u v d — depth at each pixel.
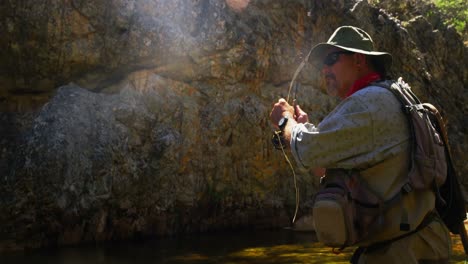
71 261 4.86
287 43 7.62
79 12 6.11
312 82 7.85
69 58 6.14
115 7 6.30
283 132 1.95
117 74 6.48
